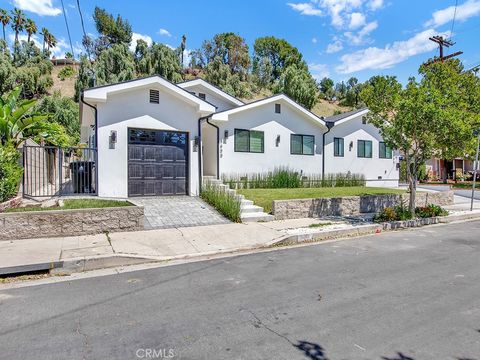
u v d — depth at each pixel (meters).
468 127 9.47
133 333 3.46
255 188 15.12
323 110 55.22
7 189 8.14
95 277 5.39
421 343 3.28
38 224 7.26
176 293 4.63
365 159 20.55
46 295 4.57
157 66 35.53
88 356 3.02
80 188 10.96
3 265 5.43
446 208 13.73
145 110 11.38
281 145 17.00
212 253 6.85
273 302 4.30
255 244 7.52
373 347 3.20
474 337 3.40
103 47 49.06
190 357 3.01
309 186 17.33
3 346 3.20
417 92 9.73
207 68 40.94
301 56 63.84
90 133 16.75
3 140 10.19
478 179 29.89
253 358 3.00
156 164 11.66
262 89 51.91
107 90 10.48
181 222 8.98
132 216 8.11
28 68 43.78
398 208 11.21
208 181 12.58
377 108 10.71
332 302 4.30
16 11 58.88
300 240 8.23
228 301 4.33
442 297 4.50
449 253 7.01
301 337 3.38
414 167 10.81
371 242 8.12
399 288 4.84
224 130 15.27
